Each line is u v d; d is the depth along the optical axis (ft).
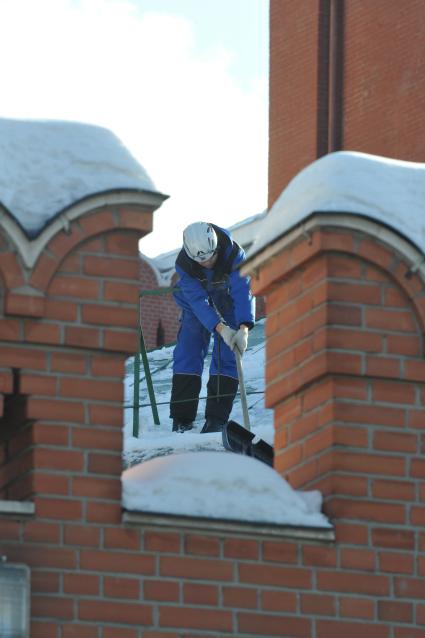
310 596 58.13
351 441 59.62
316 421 60.39
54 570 55.98
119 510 57.00
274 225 61.82
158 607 56.59
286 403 61.98
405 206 60.85
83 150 59.00
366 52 157.48
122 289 58.18
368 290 60.23
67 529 56.44
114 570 56.44
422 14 152.87
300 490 60.54
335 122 159.22
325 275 60.03
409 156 151.94
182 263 102.53
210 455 59.47
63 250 57.67
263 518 58.23
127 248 58.44
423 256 60.29
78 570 56.18
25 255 57.06
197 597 57.00
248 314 101.50
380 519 59.31
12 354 57.00
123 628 56.08
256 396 114.32
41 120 59.62
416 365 60.08
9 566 54.80
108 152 59.11
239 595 57.41
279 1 167.32
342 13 160.66
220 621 57.06
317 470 59.98
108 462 57.26
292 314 61.62
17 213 57.36
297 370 60.95
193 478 58.49
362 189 60.54
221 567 57.47
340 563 58.70
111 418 57.57
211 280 102.22
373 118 155.84
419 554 59.36
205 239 101.09
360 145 156.97
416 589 59.06
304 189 61.21
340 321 59.88
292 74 164.35
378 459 59.67
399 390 60.13
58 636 55.42
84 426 57.26
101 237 58.23
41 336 57.16
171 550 57.16
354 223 59.98
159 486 58.03
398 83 153.99
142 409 119.03
